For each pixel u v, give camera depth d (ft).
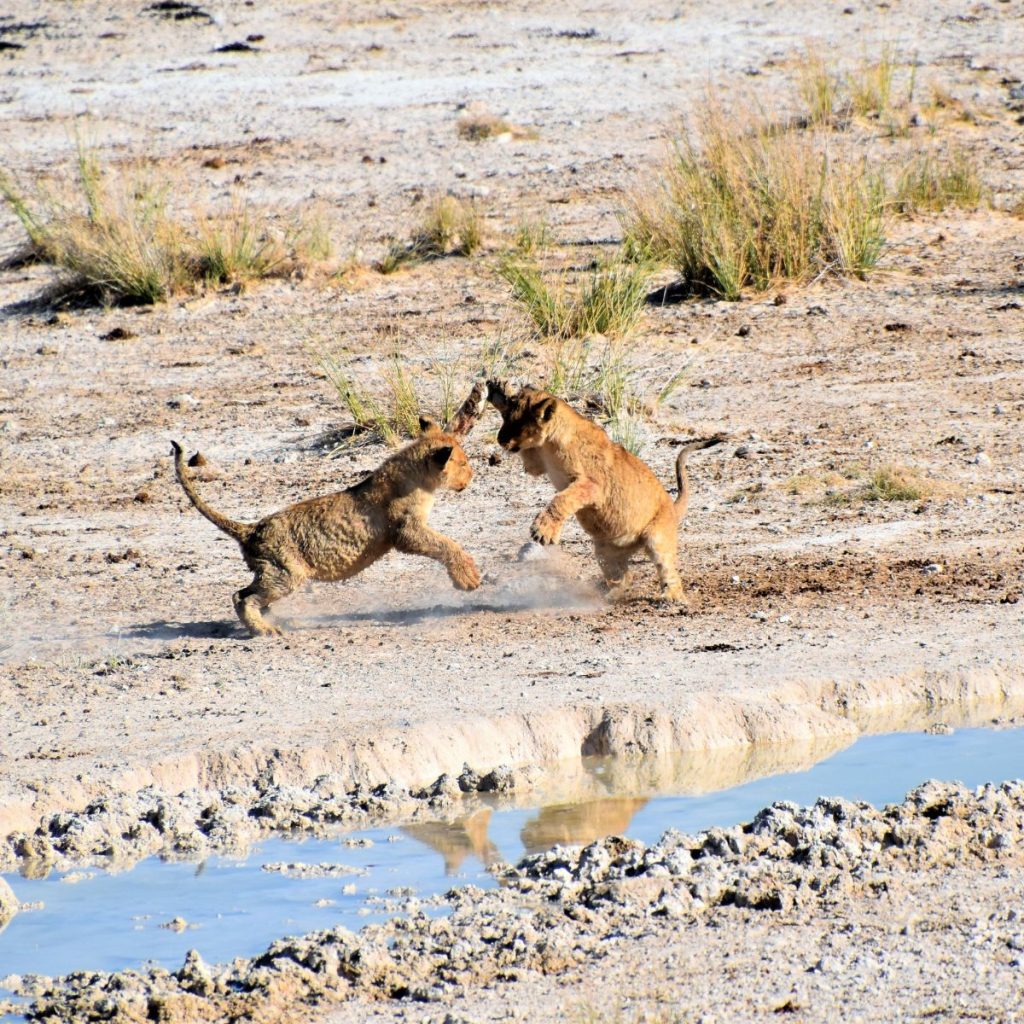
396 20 178.09
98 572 63.72
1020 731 45.03
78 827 38.50
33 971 32.27
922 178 113.60
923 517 66.03
